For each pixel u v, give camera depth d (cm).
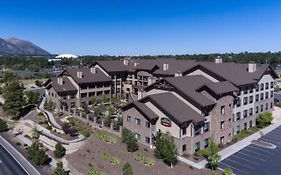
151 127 5147
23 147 5834
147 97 5284
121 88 9950
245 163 4762
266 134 6325
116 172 4388
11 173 4544
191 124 4928
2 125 6912
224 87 5547
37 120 7169
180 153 4881
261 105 7250
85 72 9062
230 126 5747
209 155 4584
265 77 7306
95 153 5112
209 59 19988
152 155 4891
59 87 8225
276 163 4772
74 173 4491
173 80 5572
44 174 4525
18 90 7781
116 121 6394
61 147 5134
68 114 7319
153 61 9694
